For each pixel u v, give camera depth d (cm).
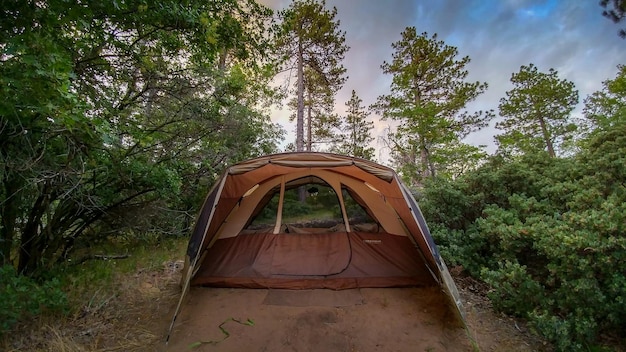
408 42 1200
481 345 226
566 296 224
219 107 466
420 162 1072
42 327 233
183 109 400
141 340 234
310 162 344
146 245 496
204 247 361
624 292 195
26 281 231
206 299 310
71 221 354
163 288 339
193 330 251
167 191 395
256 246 384
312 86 1358
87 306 277
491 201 425
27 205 302
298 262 363
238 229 402
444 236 379
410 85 1133
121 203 391
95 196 329
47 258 338
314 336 243
